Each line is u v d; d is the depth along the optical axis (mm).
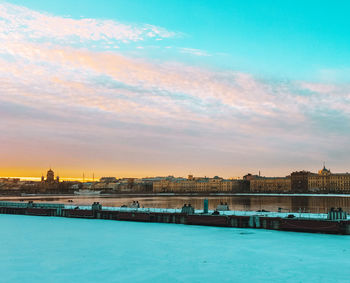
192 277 43344
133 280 42531
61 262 50594
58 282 42094
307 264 48375
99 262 50531
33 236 71688
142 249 58625
